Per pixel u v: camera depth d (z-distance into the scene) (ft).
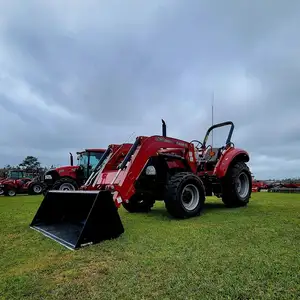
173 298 5.08
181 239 9.16
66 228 11.03
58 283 5.88
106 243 8.80
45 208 12.39
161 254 7.58
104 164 14.10
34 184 49.55
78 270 6.60
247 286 5.46
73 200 11.37
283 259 6.94
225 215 14.08
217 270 6.30
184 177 13.89
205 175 17.01
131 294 5.27
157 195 15.70
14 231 11.21
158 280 5.85
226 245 8.31
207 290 5.34
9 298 5.24
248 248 7.95
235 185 17.70
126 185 12.27
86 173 31.40
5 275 6.41
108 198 9.52
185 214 13.53
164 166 15.21
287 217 12.89
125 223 12.32
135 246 8.44
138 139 13.53
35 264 7.13
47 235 10.34
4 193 48.96
